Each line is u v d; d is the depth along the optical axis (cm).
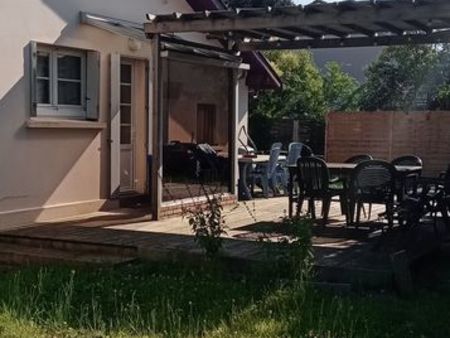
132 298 605
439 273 750
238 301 600
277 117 2184
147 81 1151
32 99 941
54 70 999
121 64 1129
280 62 2261
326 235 875
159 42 988
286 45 1207
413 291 654
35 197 953
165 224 944
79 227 912
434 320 570
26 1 926
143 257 768
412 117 1773
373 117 1823
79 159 1027
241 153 1405
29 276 705
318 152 2053
